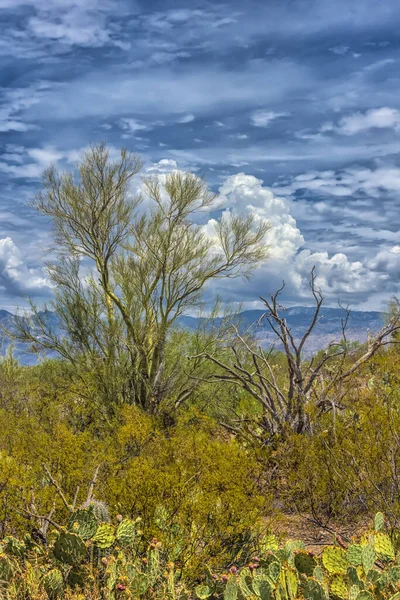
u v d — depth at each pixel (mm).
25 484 4367
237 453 4883
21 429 6484
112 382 9586
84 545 3443
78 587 3287
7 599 3186
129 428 5434
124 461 5277
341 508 5430
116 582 3303
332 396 7555
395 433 5297
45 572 3465
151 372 10109
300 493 5539
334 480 5371
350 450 5395
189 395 9758
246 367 10125
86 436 5352
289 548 3477
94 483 4641
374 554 3160
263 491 5328
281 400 7820
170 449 4941
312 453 5633
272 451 6516
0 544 3768
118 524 3918
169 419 9109
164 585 3328
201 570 3908
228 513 4215
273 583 3039
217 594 3418
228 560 4168
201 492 4359
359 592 2828
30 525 4270
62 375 10062
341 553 3154
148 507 4234
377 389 6703
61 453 4898
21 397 8812
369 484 5121
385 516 4941
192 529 4074
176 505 4215
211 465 4621
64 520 4391
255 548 4297
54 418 7281
